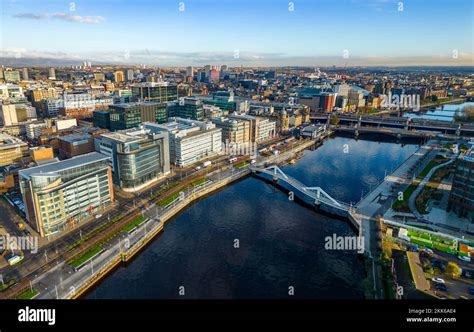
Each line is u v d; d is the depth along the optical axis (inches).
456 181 7185.0
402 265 5462.6
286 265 5733.3
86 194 7007.9
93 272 5260.8
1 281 4985.2
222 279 5339.6
